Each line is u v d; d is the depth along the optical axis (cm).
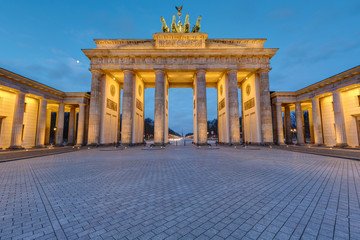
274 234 380
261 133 3738
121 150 2761
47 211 511
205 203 563
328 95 3297
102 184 791
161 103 3578
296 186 743
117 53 3597
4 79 2655
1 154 2038
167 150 2720
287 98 3903
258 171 1052
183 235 378
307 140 6344
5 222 445
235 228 407
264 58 3697
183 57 3678
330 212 490
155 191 688
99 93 3641
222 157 1762
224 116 4022
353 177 895
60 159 1678
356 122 2852
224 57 3691
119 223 436
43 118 3478
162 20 4056
